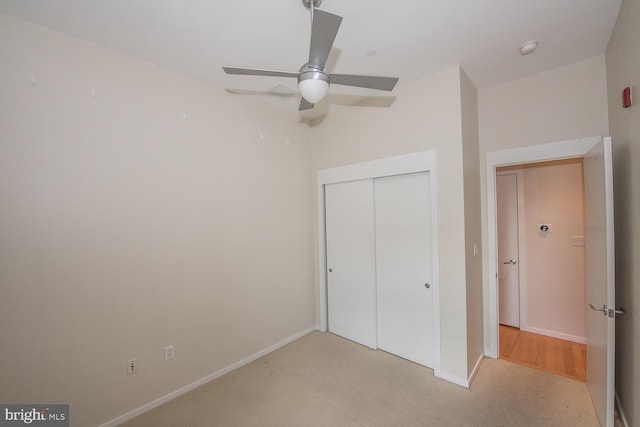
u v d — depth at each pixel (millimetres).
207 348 2494
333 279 3422
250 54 2146
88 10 1631
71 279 1817
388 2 1623
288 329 3227
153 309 2176
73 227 1826
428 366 2635
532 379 2416
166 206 2260
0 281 1593
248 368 2693
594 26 1890
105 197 1957
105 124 1967
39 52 1726
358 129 3037
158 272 2205
